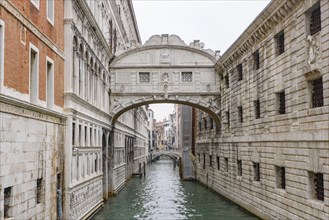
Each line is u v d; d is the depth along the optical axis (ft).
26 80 45.85
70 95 63.77
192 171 167.43
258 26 75.87
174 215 86.12
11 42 41.32
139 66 112.16
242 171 91.76
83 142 74.08
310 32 58.75
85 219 75.51
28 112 46.03
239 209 92.38
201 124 148.97
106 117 103.76
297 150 61.05
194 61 112.98
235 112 97.60
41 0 52.11
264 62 76.38
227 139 105.60
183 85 112.37
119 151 134.31
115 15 126.93
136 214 87.10
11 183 40.78
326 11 52.60
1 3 38.42
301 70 59.82
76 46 69.46
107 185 107.45
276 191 70.03
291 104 63.67
